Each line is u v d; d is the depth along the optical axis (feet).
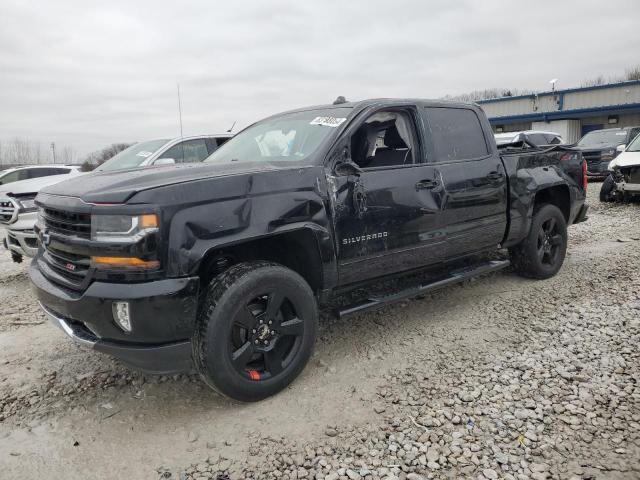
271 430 9.13
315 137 11.76
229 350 9.48
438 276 14.25
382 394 10.17
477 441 8.52
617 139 51.42
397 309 15.17
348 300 15.17
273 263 10.20
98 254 8.78
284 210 10.03
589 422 8.89
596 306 14.43
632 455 7.98
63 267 9.73
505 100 104.37
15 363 12.33
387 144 13.46
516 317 14.01
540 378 10.47
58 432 9.33
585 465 7.82
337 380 10.89
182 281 8.78
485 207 14.55
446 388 10.27
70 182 10.68
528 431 8.71
